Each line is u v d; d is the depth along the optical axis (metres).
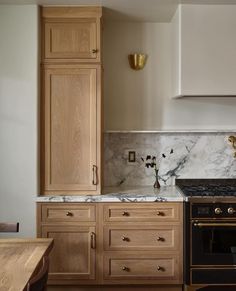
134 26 3.70
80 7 3.21
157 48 3.71
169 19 3.62
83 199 3.12
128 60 3.71
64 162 3.25
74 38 3.23
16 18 3.16
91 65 3.23
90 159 3.25
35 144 3.19
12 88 3.18
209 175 3.73
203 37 3.23
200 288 3.23
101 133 3.28
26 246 2.21
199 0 3.12
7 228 2.48
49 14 3.22
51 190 3.26
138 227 3.14
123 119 3.73
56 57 3.23
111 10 3.33
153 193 3.30
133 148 3.74
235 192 3.18
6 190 3.20
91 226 3.15
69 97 3.24
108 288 3.23
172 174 3.74
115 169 3.74
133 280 3.16
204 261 3.08
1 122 3.19
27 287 1.50
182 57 3.23
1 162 3.20
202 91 3.24
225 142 3.73
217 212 3.04
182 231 3.13
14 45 3.17
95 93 3.23
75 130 3.24
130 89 3.72
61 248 3.16
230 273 3.09
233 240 3.08
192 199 3.06
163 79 3.72
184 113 3.72
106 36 3.70
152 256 3.15
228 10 3.22
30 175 3.19
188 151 3.73
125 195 3.21
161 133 3.73
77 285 3.21
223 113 3.71
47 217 3.16
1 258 1.99
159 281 3.16
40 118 3.24
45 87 3.24
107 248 3.15
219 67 3.24
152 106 3.72
